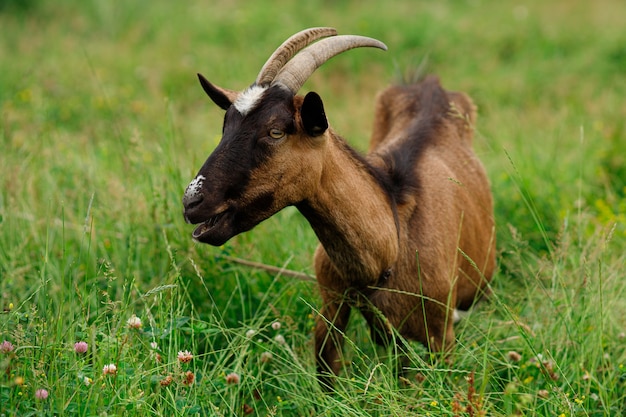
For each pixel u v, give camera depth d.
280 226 21.14
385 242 15.12
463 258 17.86
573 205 22.83
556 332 17.19
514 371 15.60
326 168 14.37
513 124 30.84
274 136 13.62
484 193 19.45
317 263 16.22
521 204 23.23
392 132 20.00
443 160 18.22
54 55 39.59
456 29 42.81
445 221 16.72
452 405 13.57
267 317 18.20
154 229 19.72
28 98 32.53
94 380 13.37
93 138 29.00
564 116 30.48
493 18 45.12
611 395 15.96
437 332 16.59
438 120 19.38
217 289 19.05
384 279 15.56
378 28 42.88
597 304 17.22
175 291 16.34
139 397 13.38
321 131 13.77
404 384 16.08
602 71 38.16
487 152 25.42
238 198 13.70
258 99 13.75
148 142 27.97
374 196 15.19
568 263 19.56
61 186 22.66
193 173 20.06
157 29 44.84
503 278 20.44
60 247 19.92
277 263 20.08
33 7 47.88
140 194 20.67
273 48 40.91
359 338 17.81
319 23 43.97
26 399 13.13
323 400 14.88
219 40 43.06
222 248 19.27
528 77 37.69
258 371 16.50
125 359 14.36
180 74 37.78
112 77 37.44
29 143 25.58
